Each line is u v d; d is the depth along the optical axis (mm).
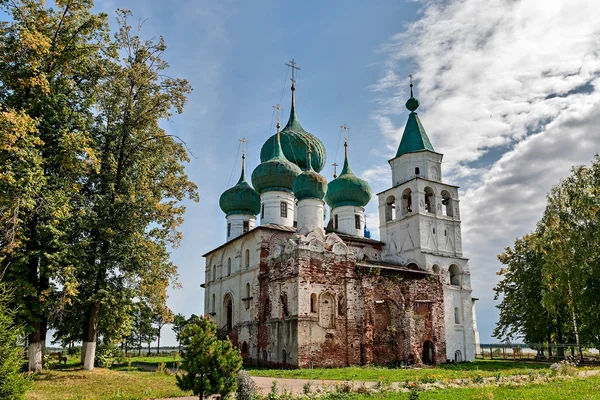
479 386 23422
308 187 47562
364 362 41312
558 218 44531
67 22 31438
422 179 52812
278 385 25609
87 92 33000
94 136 33656
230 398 19438
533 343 56156
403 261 51844
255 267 48625
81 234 32125
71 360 49375
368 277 43625
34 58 28422
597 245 42031
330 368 38312
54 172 31094
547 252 45281
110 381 28219
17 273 28266
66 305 32438
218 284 57000
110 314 34875
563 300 43719
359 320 42531
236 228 58062
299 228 47312
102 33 32938
